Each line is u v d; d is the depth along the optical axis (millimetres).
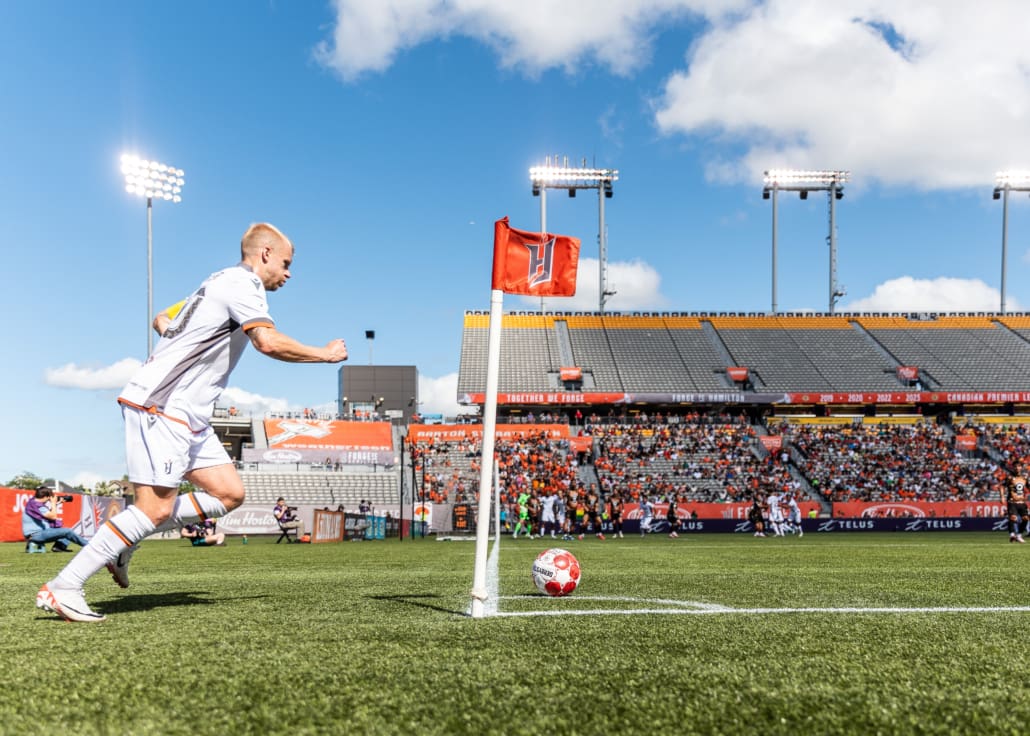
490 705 2131
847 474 39094
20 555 12984
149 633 3299
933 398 43656
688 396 43969
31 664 2625
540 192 50156
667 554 13109
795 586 6180
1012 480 19922
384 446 42188
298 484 38875
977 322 51562
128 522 3715
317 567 9203
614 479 39000
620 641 3145
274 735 1876
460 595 5207
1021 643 3213
